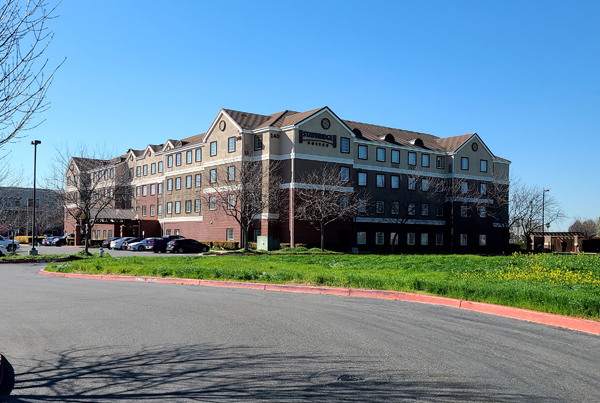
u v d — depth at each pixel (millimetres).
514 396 5812
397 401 5672
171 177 63875
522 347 8125
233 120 51812
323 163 50438
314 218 47812
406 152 59531
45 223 78062
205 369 7035
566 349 7984
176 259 28656
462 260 24078
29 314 11602
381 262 24344
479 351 7875
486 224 64438
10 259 31812
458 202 61969
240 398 5836
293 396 5875
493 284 13047
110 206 71688
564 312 10203
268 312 11578
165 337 9078
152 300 13758
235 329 9688
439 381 6379
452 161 62094
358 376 6617
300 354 7770
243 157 50500
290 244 47594
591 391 5984
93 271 22578
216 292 15531
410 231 59031
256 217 50469
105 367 7219
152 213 68812
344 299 13711
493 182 64062
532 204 60344
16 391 6230
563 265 18734
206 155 56188
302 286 15758
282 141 49844
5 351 8203
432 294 13414
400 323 10164
